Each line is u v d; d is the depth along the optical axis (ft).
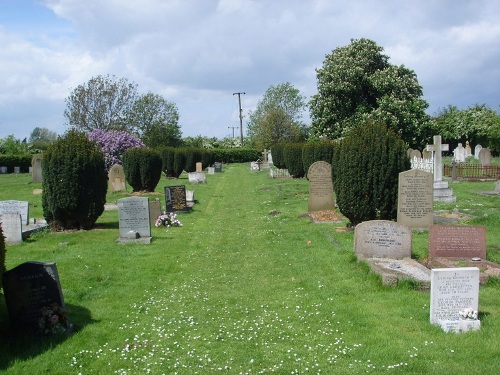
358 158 48.47
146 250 45.70
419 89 143.02
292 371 20.81
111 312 28.91
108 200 84.58
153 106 248.52
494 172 105.40
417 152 111.75
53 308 25.34
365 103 140.67
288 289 33.01
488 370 19.92
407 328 24.88
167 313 28.73
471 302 25.17
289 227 55.93
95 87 186.80
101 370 21.43
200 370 21.21
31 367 21.47
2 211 56.54
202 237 52.60
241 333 25.38
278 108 244.83
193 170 160.66
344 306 28.68
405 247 37.09
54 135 498.28
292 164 125.18
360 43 144.25
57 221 54.75
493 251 39.27
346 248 42.63
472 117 212.84
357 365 21.02
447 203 67.10
